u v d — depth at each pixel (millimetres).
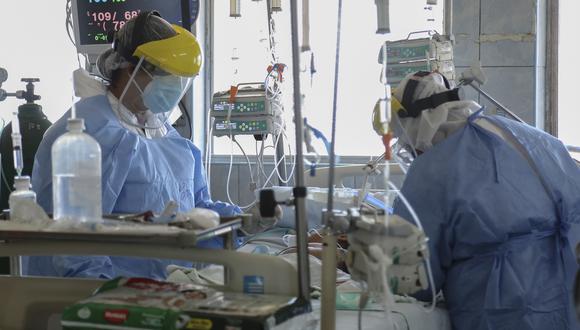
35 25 4355
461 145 2057
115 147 2182
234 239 1734
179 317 1294
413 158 2246
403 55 3277
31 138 2900
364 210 1503
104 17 3131
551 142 2158
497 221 1961
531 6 3887
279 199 1530
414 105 2146
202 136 4461
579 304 1151
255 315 1278
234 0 3229
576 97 4031
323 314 1481
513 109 3947
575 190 2084
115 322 1324
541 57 3961
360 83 4105
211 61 4488
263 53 4301
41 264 2098
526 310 1960
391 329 1687
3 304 1669
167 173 2338
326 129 4137
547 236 2051
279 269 1455
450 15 3316
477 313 2002
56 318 1659
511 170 2029
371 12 4047
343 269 2162
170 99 2281
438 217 2000
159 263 2186
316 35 4129
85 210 1534
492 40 3945
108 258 2020
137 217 1609
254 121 3371
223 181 4355
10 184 2834
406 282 1408
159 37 2219
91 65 3180
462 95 2217
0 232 1469
